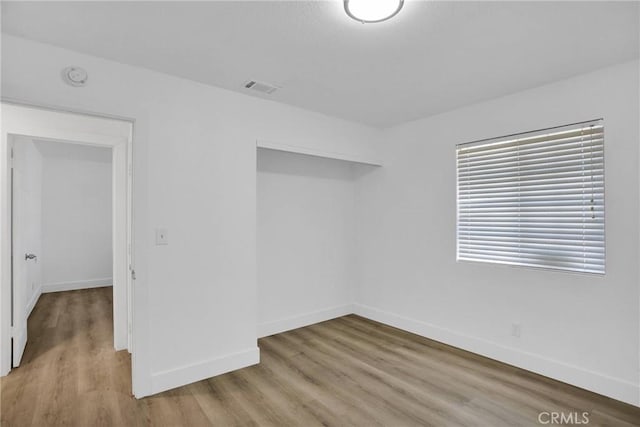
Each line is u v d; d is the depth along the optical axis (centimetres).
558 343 268
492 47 213
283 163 389
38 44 206
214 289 276
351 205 452
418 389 255
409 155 382
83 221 622
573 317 260
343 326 401
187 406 232
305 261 407
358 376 276
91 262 631
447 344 342
